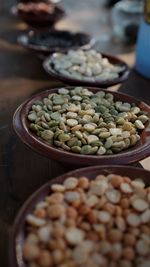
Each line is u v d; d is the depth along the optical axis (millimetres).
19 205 317
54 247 237
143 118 381
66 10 854
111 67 507
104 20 874
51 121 361
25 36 654
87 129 354
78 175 292
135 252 250
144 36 548
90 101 405
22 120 354
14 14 746
